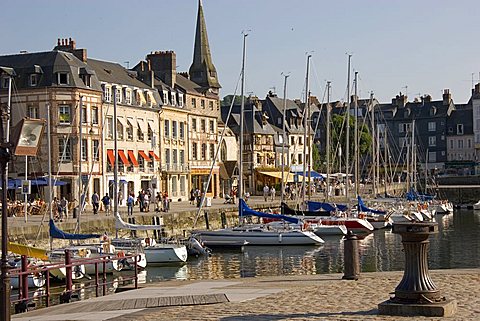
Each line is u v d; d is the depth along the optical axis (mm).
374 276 21688
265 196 82938
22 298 21609
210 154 92750
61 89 65688
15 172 65438
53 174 65125
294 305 16016
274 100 121688
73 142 66125
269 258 44781
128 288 22000
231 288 19938
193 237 47375
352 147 119500
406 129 137625
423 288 14406
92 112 68438
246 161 106500
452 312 14312
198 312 15727
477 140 146000
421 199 94250
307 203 65062
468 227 69375
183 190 85500
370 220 66312
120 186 71938
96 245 39344
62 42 72250
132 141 74562
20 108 66062
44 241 45500
